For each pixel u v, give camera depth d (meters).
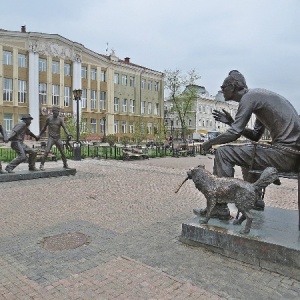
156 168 15.66
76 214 6.55
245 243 4.06
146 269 3.91
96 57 49.41
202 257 4.24
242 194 4.23
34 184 10.15
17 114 40.66
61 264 4.08
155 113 59.94
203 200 8.03
